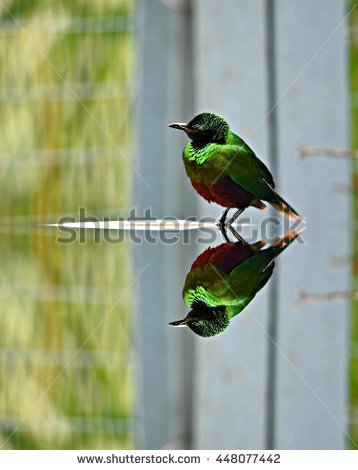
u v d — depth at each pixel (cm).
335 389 521
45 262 662
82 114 732
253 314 521
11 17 755
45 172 733
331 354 525
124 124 713
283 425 504
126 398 565
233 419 509
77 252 651
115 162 706
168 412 531
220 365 518
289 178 634
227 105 631
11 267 666
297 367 515
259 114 632
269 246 565
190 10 648
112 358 584
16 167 741
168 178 673
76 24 745
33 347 602
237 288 472
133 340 586
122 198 698
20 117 752
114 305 604
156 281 582
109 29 733
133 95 708
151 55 671
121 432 548
